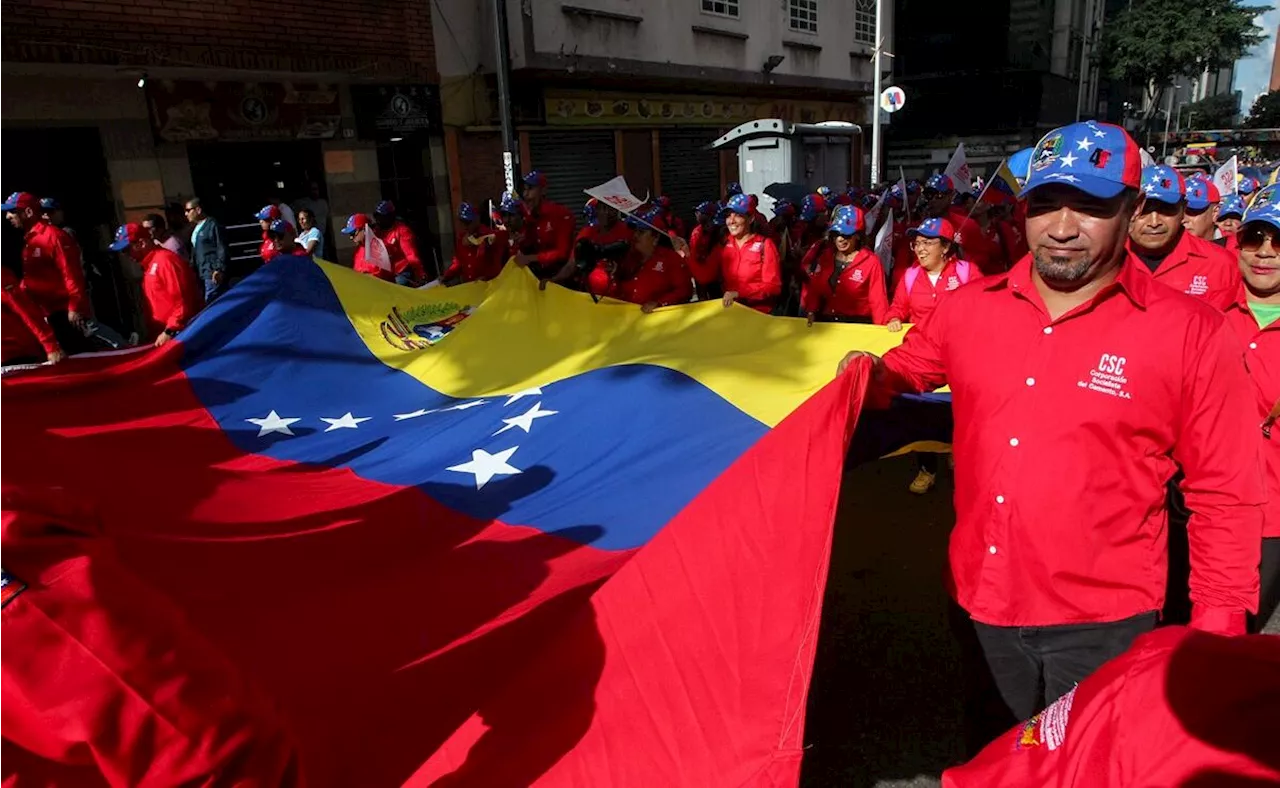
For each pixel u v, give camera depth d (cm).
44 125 959
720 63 1819
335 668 282
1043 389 211
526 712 246
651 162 1777
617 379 459
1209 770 110
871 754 325
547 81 1510
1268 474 307
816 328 489
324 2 1184
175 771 151
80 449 479
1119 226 201
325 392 573
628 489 378
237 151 1173
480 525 375
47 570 149
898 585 449
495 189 1473
